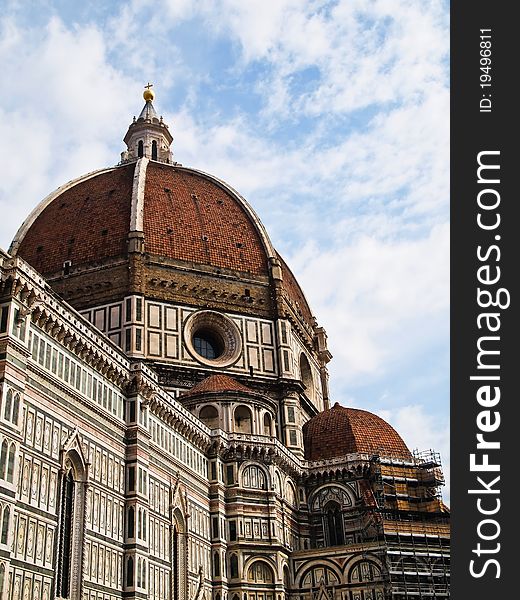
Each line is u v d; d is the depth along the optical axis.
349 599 88.00
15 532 53.66
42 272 108.81
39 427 58.81
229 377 100.69
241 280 111.75
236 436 91.94
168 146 144.38
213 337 108.81
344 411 110.69
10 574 52.22
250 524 88.19
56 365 62.69
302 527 98.38
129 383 73.88
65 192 121.06
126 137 143.62
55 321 62.62
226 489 89.50
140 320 101.25
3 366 55.38
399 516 97.88
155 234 109.50
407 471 102.44
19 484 55.06
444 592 89.06
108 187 117.94
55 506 59.16
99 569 63.28
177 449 81.38
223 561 84.94
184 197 118.06
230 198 124.75
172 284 105.88
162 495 75.62
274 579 86.94
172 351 101.81
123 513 69.12
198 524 83.19
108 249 107.44
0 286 57.50
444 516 98.38
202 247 112.00
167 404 79.81
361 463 100.81
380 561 88.69
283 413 105.12
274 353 109.19
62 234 112.50
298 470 99.88
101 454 67.25
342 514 98.81
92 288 104.62
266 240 118.56
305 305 132.88
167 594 72.69
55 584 57.41
